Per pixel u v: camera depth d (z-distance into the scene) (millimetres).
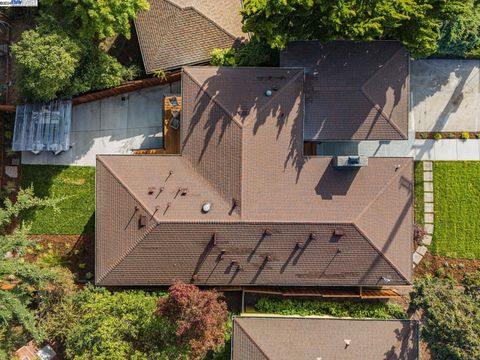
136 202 25547
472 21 26984
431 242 29391
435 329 24266
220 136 25828
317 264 25969
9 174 29156
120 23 25438
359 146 29391
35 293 26500
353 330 25531
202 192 25750
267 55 27625
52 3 24906
